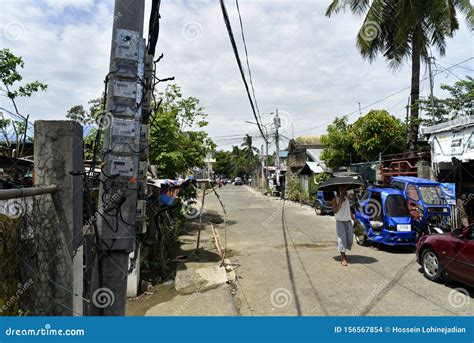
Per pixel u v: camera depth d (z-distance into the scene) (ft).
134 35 10.26
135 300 19.49
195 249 30.50
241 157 242.99
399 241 28.40
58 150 10.52
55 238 10.34
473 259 17.51
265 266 25.09
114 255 9.74
